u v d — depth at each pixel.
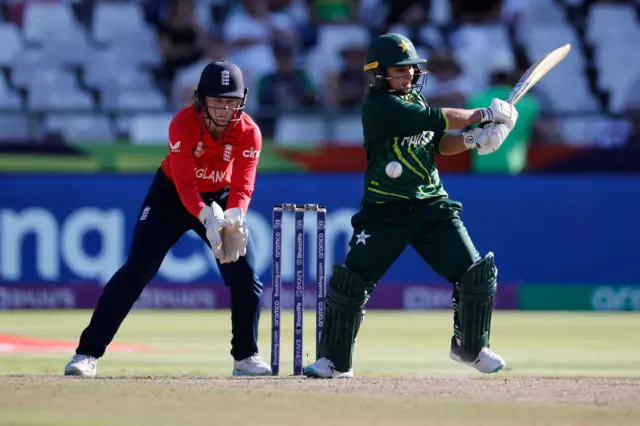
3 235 38.88
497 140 17.44
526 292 40.03
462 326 18.16
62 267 39.00
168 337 30.67
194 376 19.52
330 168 39.47
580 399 15.07
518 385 16.77
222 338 30.44
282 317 36.53
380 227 17.70
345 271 17.66
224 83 18.05
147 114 40.09
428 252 17.95
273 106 42.56
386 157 17.58
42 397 14.99
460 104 40.88
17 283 38.91
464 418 13.44
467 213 39.81
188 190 18.31
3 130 39.06
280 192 39.22
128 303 19.50
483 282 17.73
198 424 12.82
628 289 40.22
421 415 13.62
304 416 13.45
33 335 30.84
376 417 13.43
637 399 15.09
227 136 18.61
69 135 40.47
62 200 39.00
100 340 19.41
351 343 18.09
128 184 39.16
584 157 40.09
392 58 17.30
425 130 17.22
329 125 39.91
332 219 39.25
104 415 13.53
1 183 38.88
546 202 40.03
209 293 39.44
